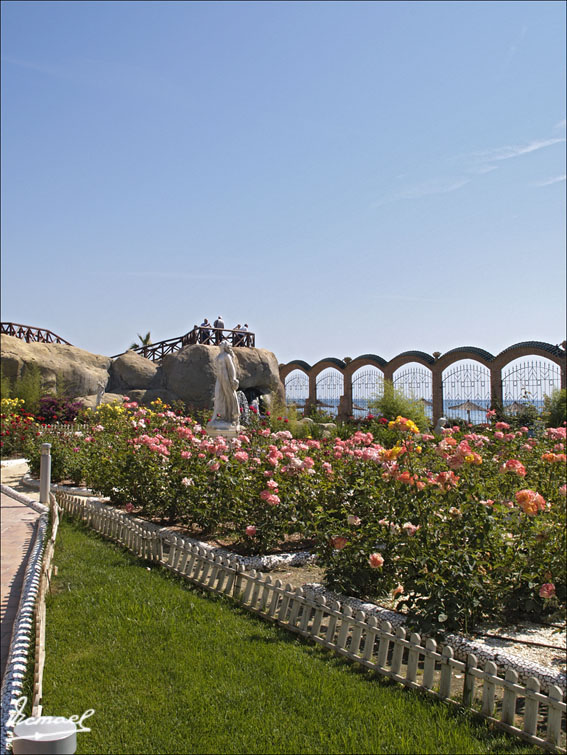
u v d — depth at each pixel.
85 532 9.23
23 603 5.95
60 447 14.14
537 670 4.27
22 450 19.11
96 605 5.88
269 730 3.72
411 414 22.75
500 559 5.24
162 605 5.88
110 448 11.83
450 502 5.18
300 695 4.11
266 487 7.43
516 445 9.31
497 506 5.14
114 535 8.72
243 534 7.63
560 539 5.22
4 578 7.14
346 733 3.65
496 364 24.25
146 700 4.09
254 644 4.96
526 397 16.55
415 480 5.37
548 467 7.99
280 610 5.45
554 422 20.19
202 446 9.09
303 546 8.02
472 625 5.07
